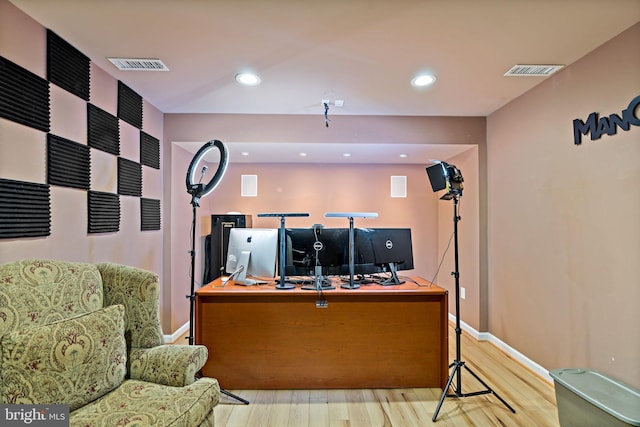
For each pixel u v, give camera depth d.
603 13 1.71
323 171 4.60
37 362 1.31
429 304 2.45
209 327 2.41
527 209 2.77
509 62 2.25
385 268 2.67
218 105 3.10
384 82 2.57
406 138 3.40
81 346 1.42
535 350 2.68
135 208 2.81
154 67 2.34
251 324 2.41
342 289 2.44
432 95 2.83
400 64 2.28
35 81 1.78
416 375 2.45
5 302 1.38
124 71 2.40
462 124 3.41
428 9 1.68
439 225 4.62
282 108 3.18
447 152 3.77
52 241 1.91
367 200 4.62
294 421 2.09
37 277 1.53
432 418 2.11
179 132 3.33
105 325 1.55
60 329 1.40
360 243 2.58
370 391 2.43
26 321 1.42
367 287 2.51
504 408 2.21
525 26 1.83
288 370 2.43
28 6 1.65
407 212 4.65
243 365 2.42
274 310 2.42
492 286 3.31
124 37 1.96
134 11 1.70
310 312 2.42
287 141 3.37
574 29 1.86
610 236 1.99
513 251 2.96
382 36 1.93
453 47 2.05
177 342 3.35
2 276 1.42
